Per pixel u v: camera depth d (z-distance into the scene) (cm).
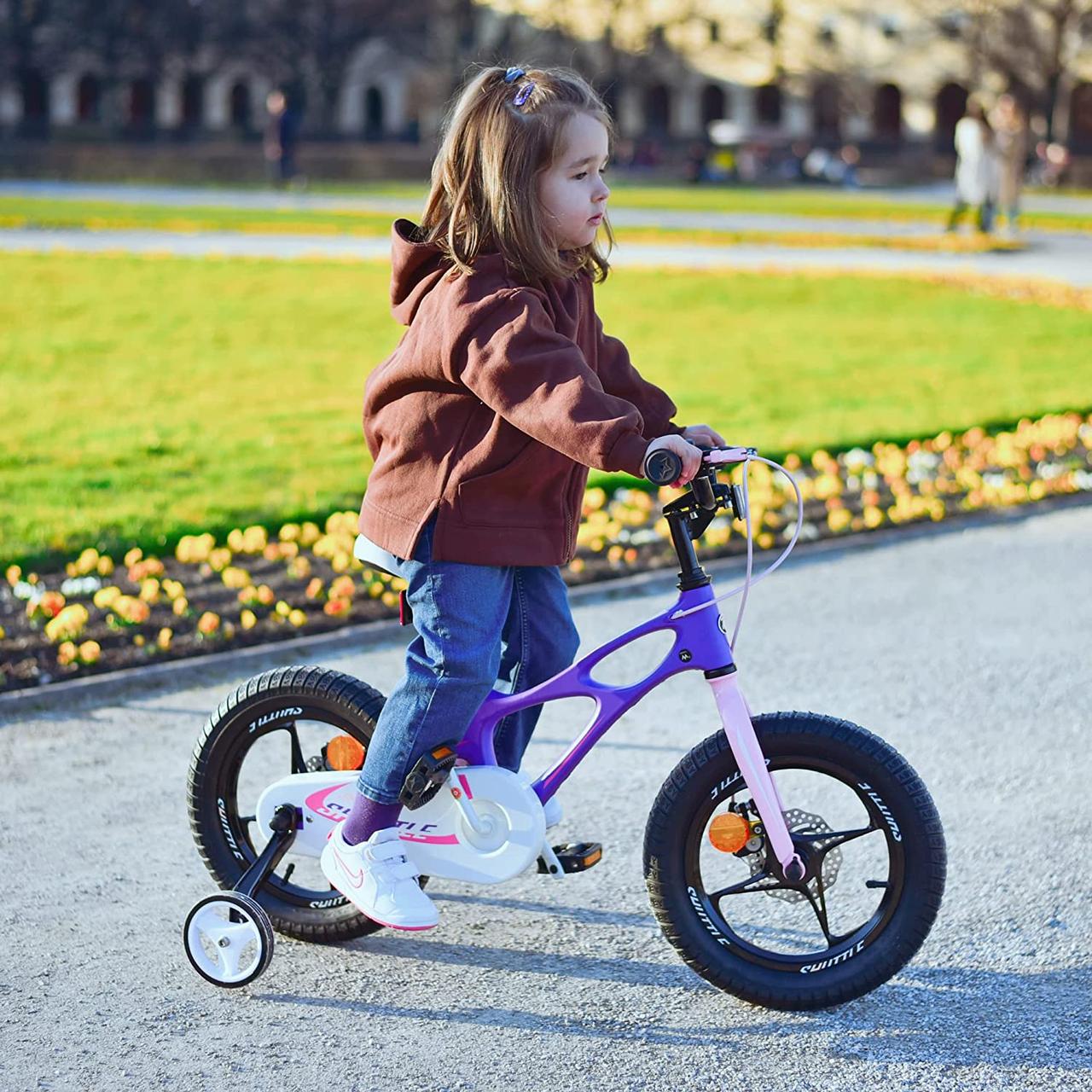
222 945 338
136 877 396
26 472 829
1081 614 624
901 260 2205
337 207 3128
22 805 438
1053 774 464
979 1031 324
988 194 2538
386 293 1742
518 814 326
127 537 688
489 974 348
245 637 576
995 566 698
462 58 6531
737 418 1012
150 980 345
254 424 984
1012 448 905
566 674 326
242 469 845
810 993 328
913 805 320
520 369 293
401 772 323
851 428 973
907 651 577
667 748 482
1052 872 399
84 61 6806
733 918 374
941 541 742
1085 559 709
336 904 364
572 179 308
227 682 543
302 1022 328
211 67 6712
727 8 6875
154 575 650
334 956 357
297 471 843
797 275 1975
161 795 446
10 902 381
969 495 803
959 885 392
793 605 636
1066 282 1892
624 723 504
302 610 613
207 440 927
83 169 4259
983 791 451
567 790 450
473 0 6556
